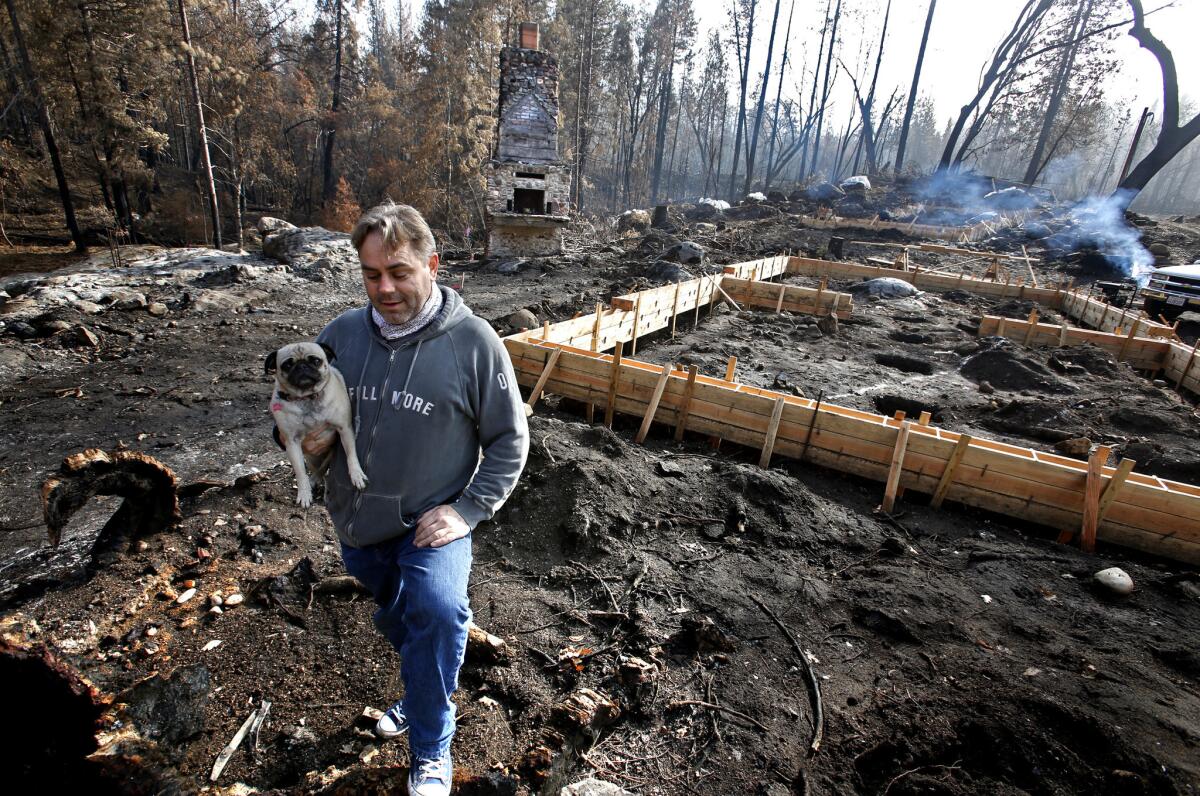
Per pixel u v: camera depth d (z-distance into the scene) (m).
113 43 18.28
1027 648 3.35
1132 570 4.18
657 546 4.03
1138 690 3.02
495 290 13.83
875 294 14.25
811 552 4.16
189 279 11.77
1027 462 4.61
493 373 1.88
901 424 4.94
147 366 7.76
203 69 20.86
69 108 18.77
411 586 1.75
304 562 3.50
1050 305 14.19
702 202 31.53
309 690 2.73
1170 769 2.50
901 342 10.80
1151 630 3.58
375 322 1.91
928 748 2.63
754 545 4.15
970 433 7.04
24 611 3.13
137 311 9.92
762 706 2.85
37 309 8.98
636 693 2.85
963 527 4.70
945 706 2.84
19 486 4.78
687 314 11.58
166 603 3.24
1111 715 2.79
